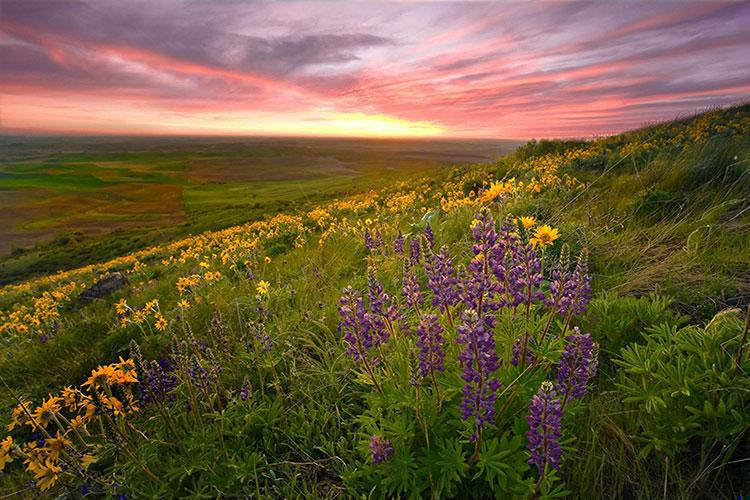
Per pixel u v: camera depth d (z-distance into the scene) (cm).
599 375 260
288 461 247
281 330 374
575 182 859
